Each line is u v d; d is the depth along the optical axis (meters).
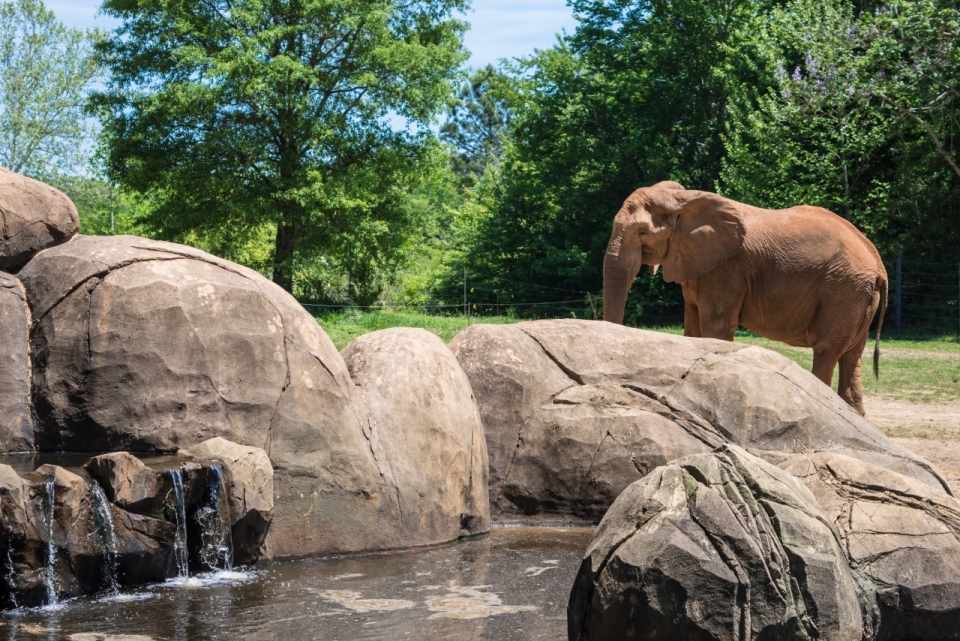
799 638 5.46
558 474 9.41
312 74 31.47
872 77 27.97
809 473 6.99
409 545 8.12
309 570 7.30
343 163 34.50
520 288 38.50
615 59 37.56
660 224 13.09
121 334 7.61
